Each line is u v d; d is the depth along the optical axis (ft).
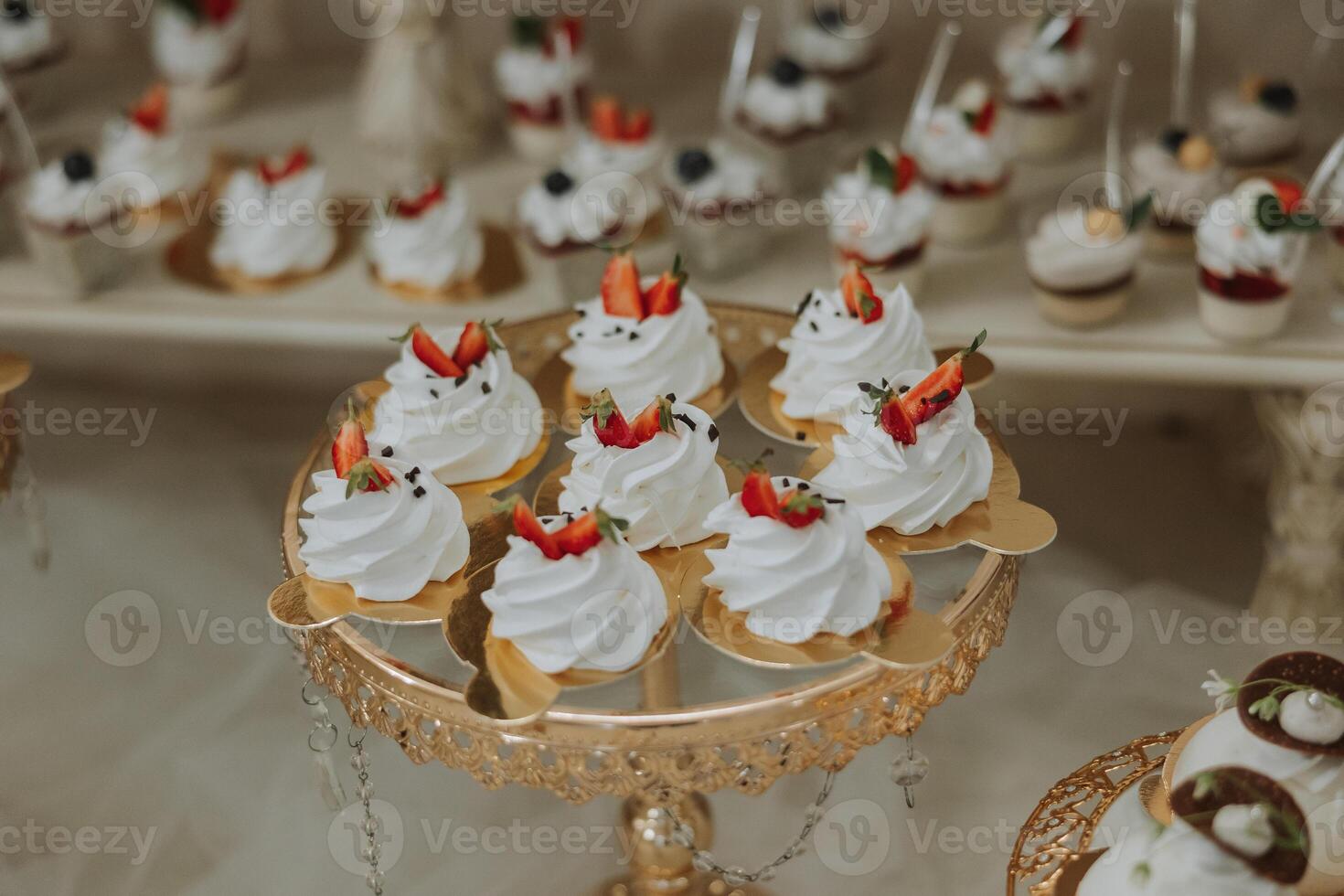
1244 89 7.58
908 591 4.26
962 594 4.23
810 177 8.08
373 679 4.14
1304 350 6.68
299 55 9.35
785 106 7.78
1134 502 8.57
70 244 7.22
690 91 8.69
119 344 9.82
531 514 4.12
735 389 5.32
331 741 5.08
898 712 4.09
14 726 7.41
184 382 9.99
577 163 7.55
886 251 6.83
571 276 7.18
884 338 5.00
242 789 7.01
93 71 9.16
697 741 3.85
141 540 8.62
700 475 4.49
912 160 6.93
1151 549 8.22
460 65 8.28
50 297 7.44
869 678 3.96
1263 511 8.45
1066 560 8.17
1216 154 7.27
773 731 3.89
